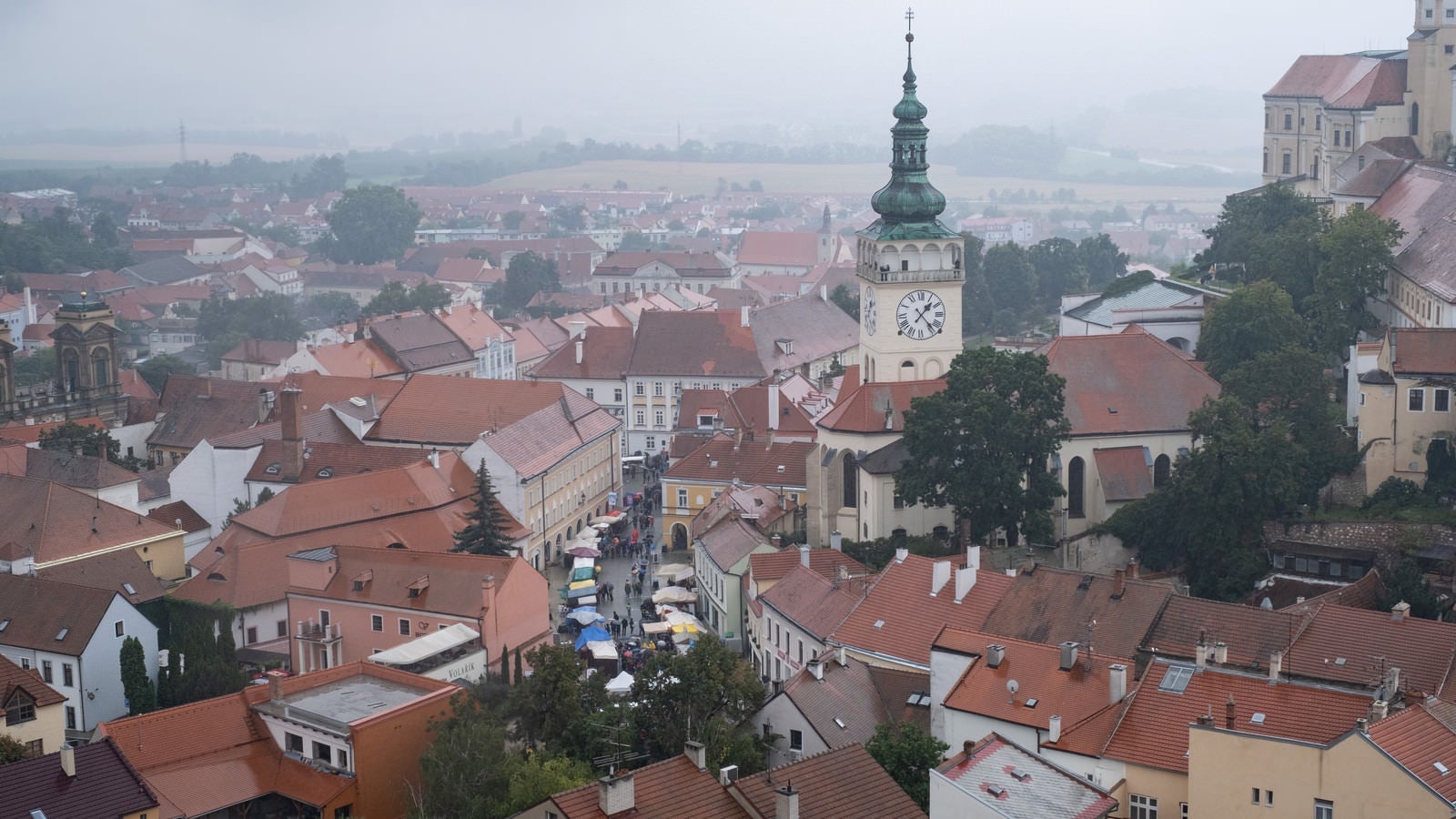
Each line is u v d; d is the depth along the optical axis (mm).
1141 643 140125
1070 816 104438
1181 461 190375
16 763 123125
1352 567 171875
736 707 138000
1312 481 185125
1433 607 160625
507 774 127125
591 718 136125
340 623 192125
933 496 188750
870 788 110812
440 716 142125
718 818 105250
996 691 128375
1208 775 108500
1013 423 185000
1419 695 117438
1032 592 150625
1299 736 111312
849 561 188125
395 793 139625
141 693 181375
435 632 179250
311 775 138250
